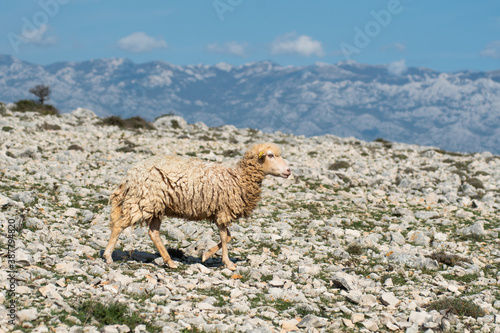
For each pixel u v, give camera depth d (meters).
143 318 7.75
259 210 18.03
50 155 24.89
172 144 34.56
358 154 38.28
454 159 39.00
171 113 53.50
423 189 24.56
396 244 14.59
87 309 7.66
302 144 43.47
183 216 10.88
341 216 18.25
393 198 22.09
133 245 12.90
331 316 8.87
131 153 28.84
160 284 9.59
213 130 51.59
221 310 8.54
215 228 15.50
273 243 13.87
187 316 8.11
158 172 10.39
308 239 14.78
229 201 10.97
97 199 17.39
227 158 30.67
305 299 9.55
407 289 10.62
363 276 11.58
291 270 11.66
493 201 22.53
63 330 6.78
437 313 8.85
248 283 10.46
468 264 12.69
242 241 14.09
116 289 8.73
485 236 16.00
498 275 11.82
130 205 10.38
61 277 9.13
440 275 11.66
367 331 8.29
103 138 35.59
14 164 20.81
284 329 8.04
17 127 33.00
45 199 16.00
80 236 12.97
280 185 23.70
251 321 8.15
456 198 22.34
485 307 9.41
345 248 14.05
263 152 11.11
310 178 25.61
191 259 12.20
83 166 22.89
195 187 10.52
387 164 33.59
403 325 8.50
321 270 11.87
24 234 11.61
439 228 17.12
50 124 38.16
